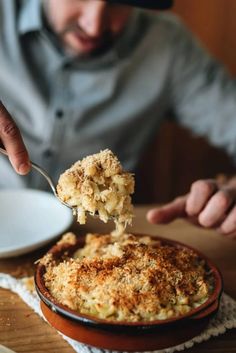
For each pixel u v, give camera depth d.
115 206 0.63
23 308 0.67
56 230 0.89
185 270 0.63
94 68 1.34
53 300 0.57
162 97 1.46
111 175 0.64
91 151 1.41
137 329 0.53
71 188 0.63
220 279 0.62
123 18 1.23
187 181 1.75
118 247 0.66
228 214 0.82
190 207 0.82
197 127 1.54
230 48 1.66
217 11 1.61
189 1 1.60
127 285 0.58
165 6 1.02
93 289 0.58
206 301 0.58
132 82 1.40
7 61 1.33
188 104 1.50
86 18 1.16
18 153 0.64
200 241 0.88
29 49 1.34
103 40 1.29
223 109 1.47
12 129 0.64
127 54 1.37
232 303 0.67
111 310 0.56
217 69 1.49
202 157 1.73
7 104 1.35
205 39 1.64
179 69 1.45
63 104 1.35
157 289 0.58
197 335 0.59
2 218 0.94
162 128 1.68
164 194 1.75
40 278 0.62
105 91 1.36
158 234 0.90
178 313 0.56
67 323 0.56
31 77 1.33
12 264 0.79
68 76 1.34
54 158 1.38
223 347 0.60
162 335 0.55
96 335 0.55
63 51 1.34
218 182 0.94
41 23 1.29
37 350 0.59
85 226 0.93
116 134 1.41
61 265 0.64
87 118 1.37
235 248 0.86
